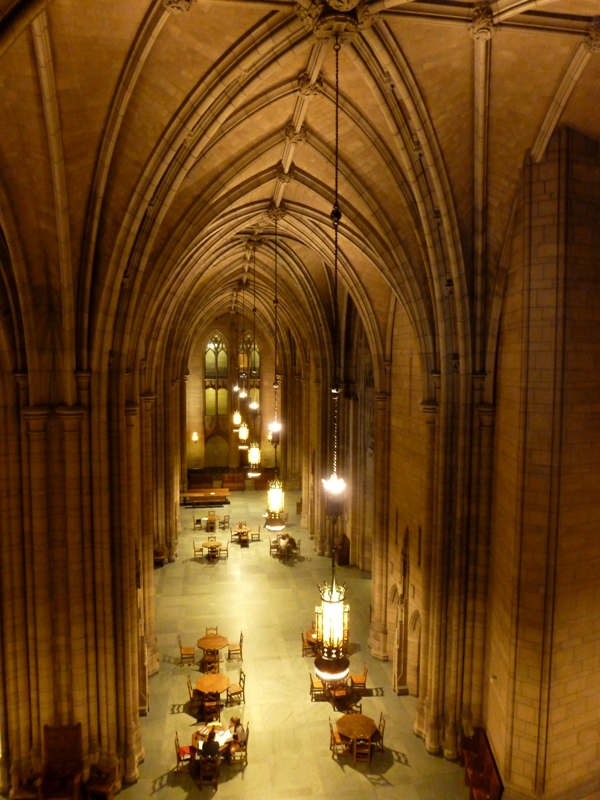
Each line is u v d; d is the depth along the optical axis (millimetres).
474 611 12430
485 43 8562
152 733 13148
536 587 10258
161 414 22953
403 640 15039
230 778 11875
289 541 24266
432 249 11625
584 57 8328
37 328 10367
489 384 11984
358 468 22703
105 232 10242
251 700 14484
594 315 10148
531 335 10102
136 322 12438
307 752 12719
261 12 8211
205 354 41062
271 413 41812
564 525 10188
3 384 10469
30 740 11164
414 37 8641
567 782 10828
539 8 7914
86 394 10688
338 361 23547
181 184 11305
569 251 9820
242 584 21359
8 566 10719
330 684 14398
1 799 10992
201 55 8586
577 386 10070
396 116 9977
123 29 7840
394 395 16516
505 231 11141
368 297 16891
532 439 10172
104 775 11117
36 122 8578
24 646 10992
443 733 12828
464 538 12383
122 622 11461
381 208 12695
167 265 12383
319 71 10109
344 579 21969
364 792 11578
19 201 9516
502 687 11195
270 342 41094
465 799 11422
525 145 10000
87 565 10969
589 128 9742
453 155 10453
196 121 9414
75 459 10656
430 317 12812
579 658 10656
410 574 15000
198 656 16531
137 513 13469
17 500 10688
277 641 17234
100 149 9352
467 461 12258
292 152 12820
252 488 36438
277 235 19828
